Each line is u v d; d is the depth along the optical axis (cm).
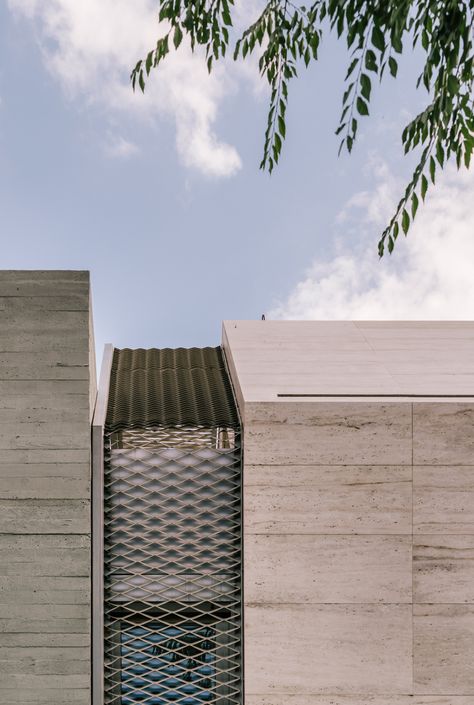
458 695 532
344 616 533
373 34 251
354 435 536
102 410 596
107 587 563
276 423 535
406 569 534
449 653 532
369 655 533
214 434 662
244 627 538
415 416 536
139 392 681
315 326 857
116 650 578
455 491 535
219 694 567
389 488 535
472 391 577
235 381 661
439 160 260
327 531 535
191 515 570
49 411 546
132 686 569
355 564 534
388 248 281
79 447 547
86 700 540
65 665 539
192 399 659
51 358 546
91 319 573
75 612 542
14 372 545
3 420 544
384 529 535
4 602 539
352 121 263
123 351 827
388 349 749
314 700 533
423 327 862
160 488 577
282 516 535
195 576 571
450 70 244
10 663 538
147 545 570
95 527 552
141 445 658
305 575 534
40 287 545
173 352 827
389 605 533
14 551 541
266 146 340
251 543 535
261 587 535
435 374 644
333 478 536
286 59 334
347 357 713
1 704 537
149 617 573
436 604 533
